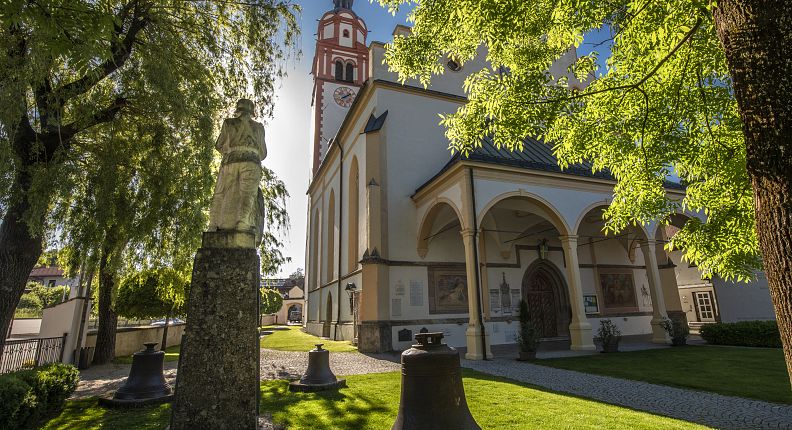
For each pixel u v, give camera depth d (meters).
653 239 16.62
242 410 4.26
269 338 25.05
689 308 22.11
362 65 39.28
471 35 6.91
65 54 4.11
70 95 6.79
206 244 4.69
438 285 16.83
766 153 2.43
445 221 17.66
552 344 16.97
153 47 7.51
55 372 6.60
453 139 7.46
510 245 18.98
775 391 7.29
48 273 46.31
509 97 6.24
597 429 4.93
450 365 3.69
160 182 7.73
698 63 5.62
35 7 3.98
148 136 7.88
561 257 20.00
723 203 6.23
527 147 17.48
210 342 4.34
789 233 2.30
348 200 21.33
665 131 6.41
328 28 39.78
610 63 6.38
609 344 13.48
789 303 2.30
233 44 9.61
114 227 7.89
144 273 13.07
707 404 6.52
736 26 2.65
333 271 24.31
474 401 6.50
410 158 18.38
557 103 6.21
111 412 6.39
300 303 63.97
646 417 5.47
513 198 14.89
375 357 13.20
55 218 7.40
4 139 5.43
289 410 6.11
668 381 8.35
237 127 5.26
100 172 7.49
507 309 18.20
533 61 6.53
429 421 3.51
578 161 7.21
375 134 17.86
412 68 7.78
